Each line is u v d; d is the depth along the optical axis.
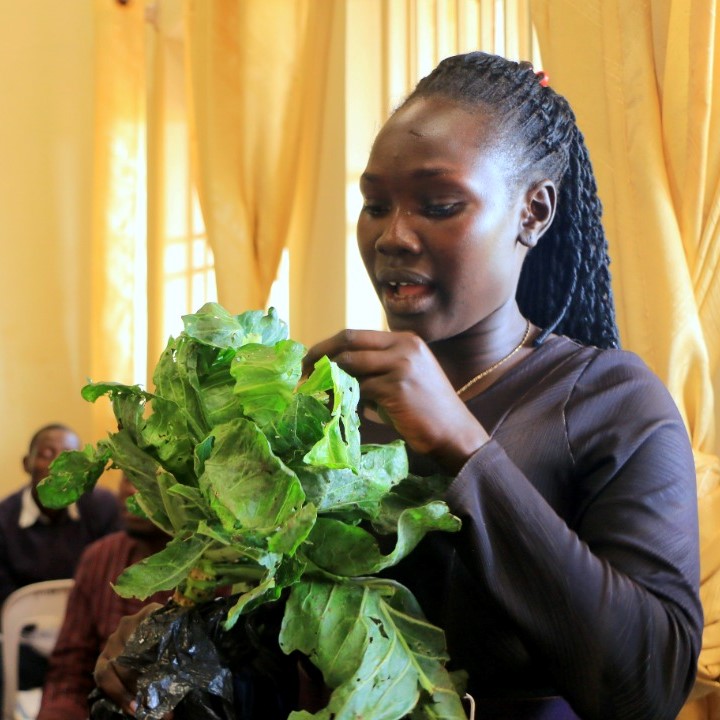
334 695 0.74
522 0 3.09
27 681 3.21
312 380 0.74
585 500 0.89
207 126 4.06
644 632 0.80
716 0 2.22
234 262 3.96
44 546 3.83
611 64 2.32
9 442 5.49
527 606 0.79
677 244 2.22
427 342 0.91
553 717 0.90
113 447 0.82
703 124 2.21
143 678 0.80
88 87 5.65
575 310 1.09
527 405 0.92
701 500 2.09
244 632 0.90
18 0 5.60
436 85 0.94
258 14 3.95
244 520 0.70
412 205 0.89
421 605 0.91
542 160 0.96
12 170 5.57
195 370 0.78
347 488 0.75
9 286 5.54
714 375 2.29
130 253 5.30
